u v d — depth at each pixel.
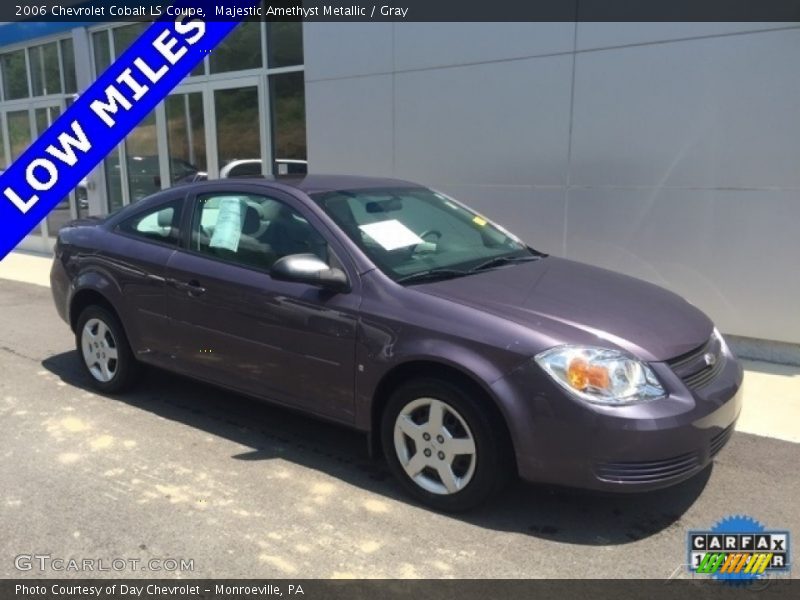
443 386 3.32
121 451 4.16
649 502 3.56
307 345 3.79
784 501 3.56
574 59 6.30
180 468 3.94
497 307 3.39
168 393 5.12
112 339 5.01
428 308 3.44
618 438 3.02
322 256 3.86
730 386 3.43
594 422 3.02
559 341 3.16
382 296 3.58
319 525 3.35
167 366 4.60
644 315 3.52
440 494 3.42
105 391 5.09
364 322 3.56
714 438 3.27
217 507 3.51
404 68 7.30
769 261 5.71
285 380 3.95
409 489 3.55
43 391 5.20
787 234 5.60
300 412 3.95
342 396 3.71
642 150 6.10
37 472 3.88
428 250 4.02
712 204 5.86
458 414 3.31
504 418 3.19
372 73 7.55
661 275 6.20
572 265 4.32
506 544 3.19
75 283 5.07
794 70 5.38
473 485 3.31
